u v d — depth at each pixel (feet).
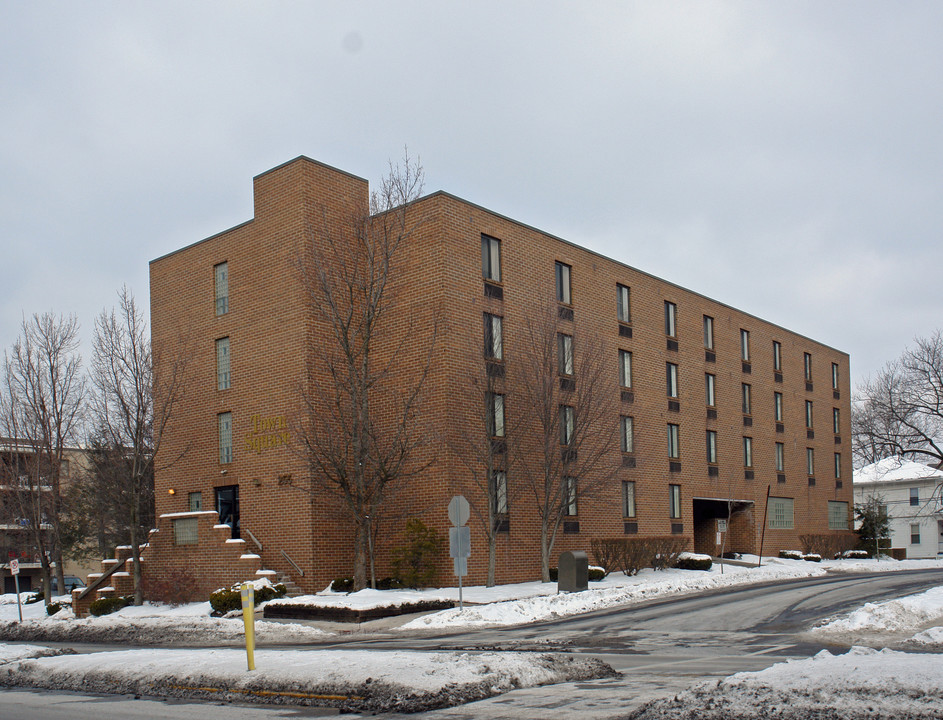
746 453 154.30
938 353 190.70
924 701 25.64
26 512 118.93
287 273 97.50
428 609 77.77
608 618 69.56
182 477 108.47
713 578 103.65
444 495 92.27
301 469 93.61
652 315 131.95
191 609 87.81
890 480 234.38
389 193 89.20
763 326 164.45
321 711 32.94
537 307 104.83
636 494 123.34
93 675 43.62
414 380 95.35
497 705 32.07
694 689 29.89
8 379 124.57
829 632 56.95
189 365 109.09
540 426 103.09
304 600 77.30
